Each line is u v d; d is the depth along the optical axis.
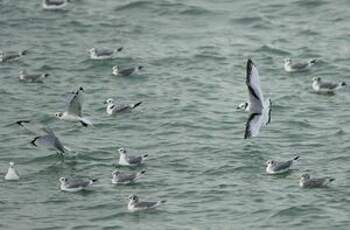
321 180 39.47
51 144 40.38
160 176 41.28
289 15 62.81
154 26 61.41
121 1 65.12
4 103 50.22
